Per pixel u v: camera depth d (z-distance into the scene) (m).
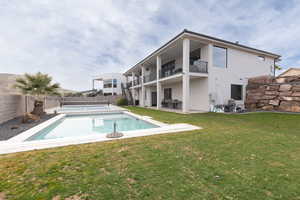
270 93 10.93
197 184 1.94
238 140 3.92
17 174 2.20
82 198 1.69
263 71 13.97
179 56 14.30
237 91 12.41
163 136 4.39
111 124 8.21
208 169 2.35
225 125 6.02
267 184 1.93
